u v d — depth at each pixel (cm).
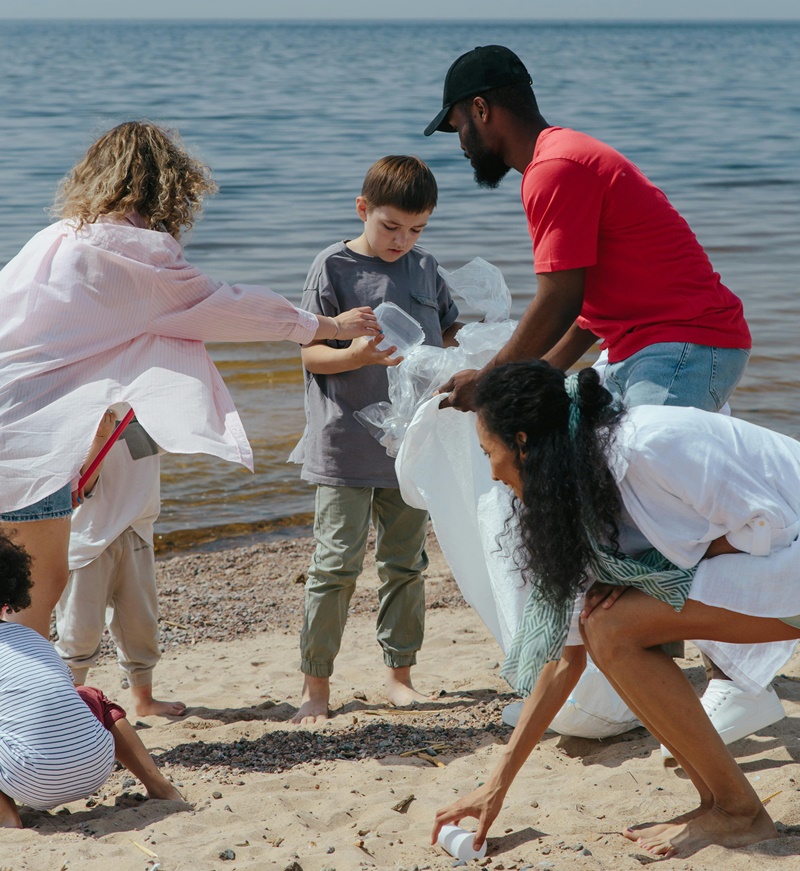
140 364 326
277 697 427
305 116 3459
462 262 1423
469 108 344
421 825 289
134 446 374
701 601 245
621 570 251
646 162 2622
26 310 318
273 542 657
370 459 382
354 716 388
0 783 297
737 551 250
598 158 310
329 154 2575
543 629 263
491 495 342
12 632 313
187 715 407
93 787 304
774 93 4928
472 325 370
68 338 319
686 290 314
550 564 244
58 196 342
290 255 1472
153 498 384
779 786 290
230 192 2005
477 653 463
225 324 332
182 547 653
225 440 321
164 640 515
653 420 245
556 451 240
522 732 272
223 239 1571
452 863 261
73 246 320
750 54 10675
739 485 242
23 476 311
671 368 310
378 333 361
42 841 285
